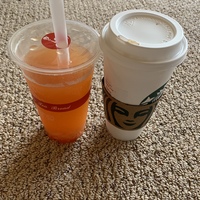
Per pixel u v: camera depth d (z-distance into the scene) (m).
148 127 0.66
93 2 1.02
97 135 0.65
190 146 0.63
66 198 0.54
